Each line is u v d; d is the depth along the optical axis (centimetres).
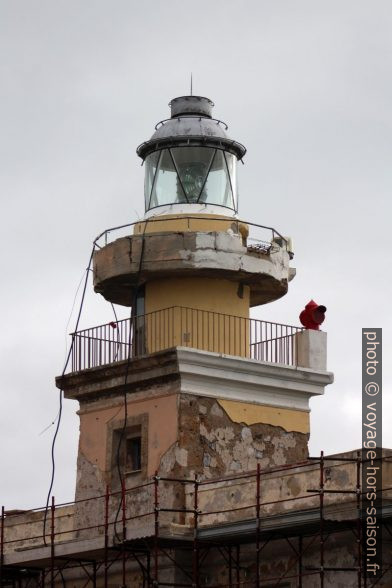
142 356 4500
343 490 3800
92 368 4653
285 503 4019
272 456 4575
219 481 4234
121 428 4603
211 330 4603
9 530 5053
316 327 4753
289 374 4622
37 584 4884
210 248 4544
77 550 4419
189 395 4453
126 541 4244
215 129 4784
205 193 4728
